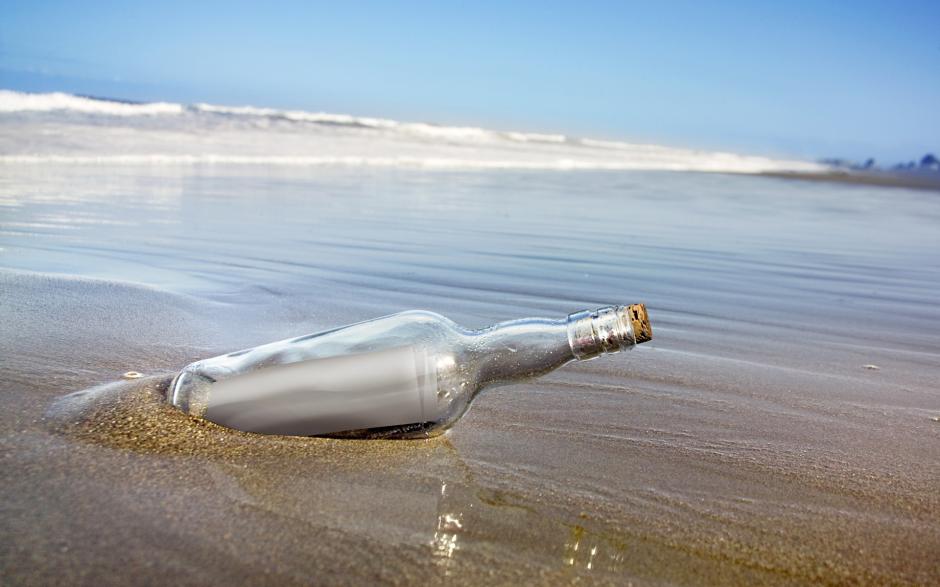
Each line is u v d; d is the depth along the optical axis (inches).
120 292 39.5
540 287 50.3
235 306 39.6
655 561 18.2
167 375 26.2
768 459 23.9
